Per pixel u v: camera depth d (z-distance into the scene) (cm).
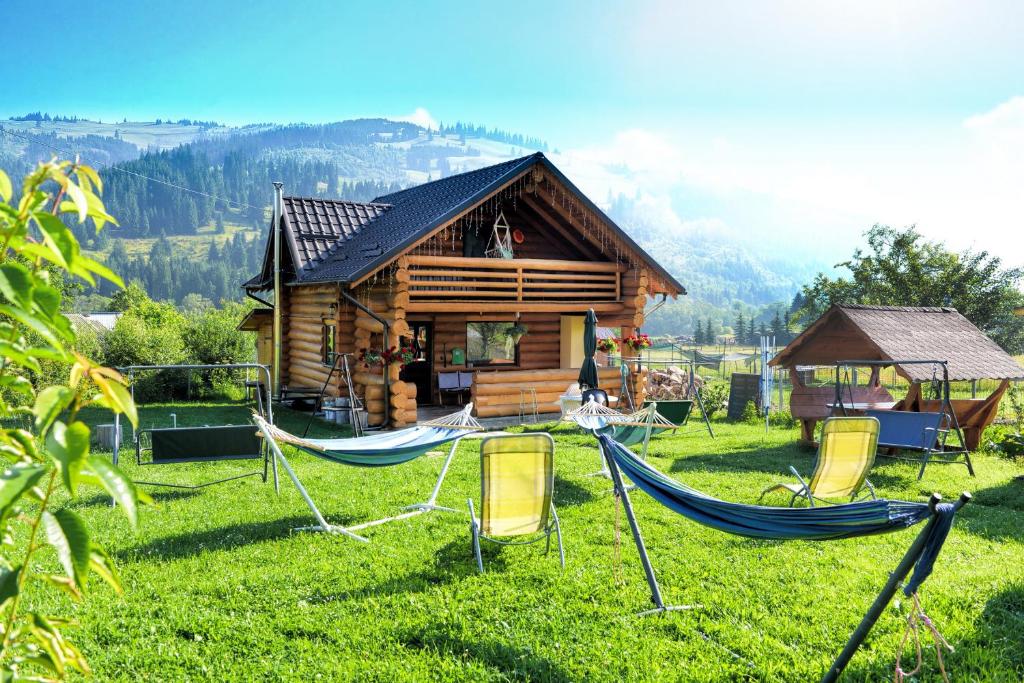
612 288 1719
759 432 1444
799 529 452
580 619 506
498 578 584
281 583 568
